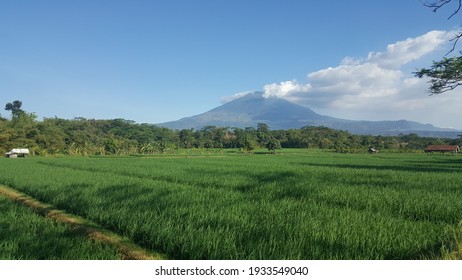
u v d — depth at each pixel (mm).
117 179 17875
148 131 127312
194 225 7715
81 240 6996
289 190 13719
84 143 87812
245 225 7473
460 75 28312
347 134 143500
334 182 16625
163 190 13367
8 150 72438
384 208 10523
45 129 83688
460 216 9328
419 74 30375
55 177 19203
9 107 116000
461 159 54688
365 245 6348
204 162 37969
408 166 33781
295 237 6555
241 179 18188
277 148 104062
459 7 6586
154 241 7289
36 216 9344
